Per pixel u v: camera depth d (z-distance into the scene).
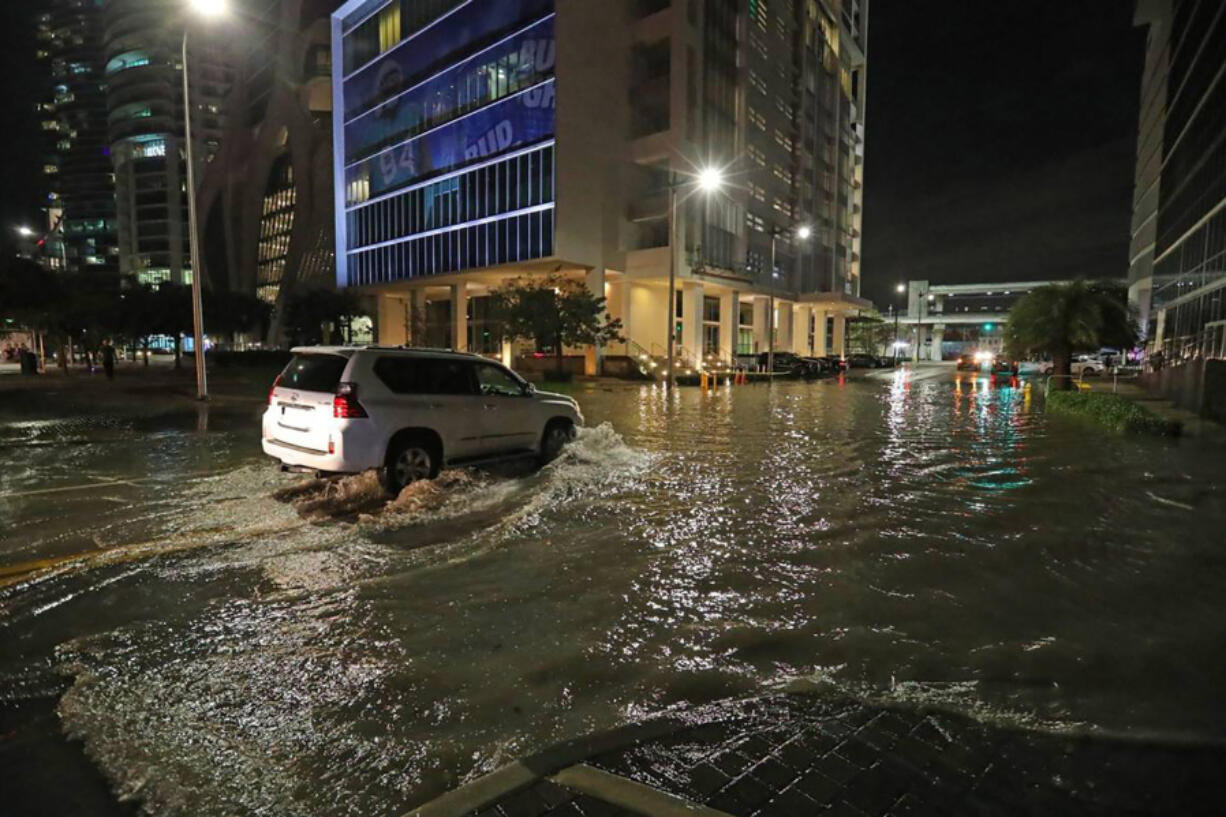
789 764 2.75
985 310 125.06
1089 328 23.94
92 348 42.50
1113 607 4.58
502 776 2.61
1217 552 5.85
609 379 40.47
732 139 55.84
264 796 2.58
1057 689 3.44
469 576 5.10
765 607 4.55
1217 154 23.69
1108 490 8.52
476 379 8.75
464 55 49.16
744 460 10.74
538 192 44.25
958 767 2.75
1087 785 2.63
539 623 4.25
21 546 5.73
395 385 7.76
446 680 3.51
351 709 3.22
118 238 125.00
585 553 5.70
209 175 99.62
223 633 4.07
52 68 141.88
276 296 83.12
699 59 49.56
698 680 3.52
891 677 3.56
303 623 4.22
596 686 3.45
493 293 39.78
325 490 7.92
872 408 21.44
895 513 7.23
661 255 46.78
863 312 88.38
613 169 48.12
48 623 4.20
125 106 118.12
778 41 64.31
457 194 50.34
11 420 15.50
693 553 5.73
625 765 2.73
